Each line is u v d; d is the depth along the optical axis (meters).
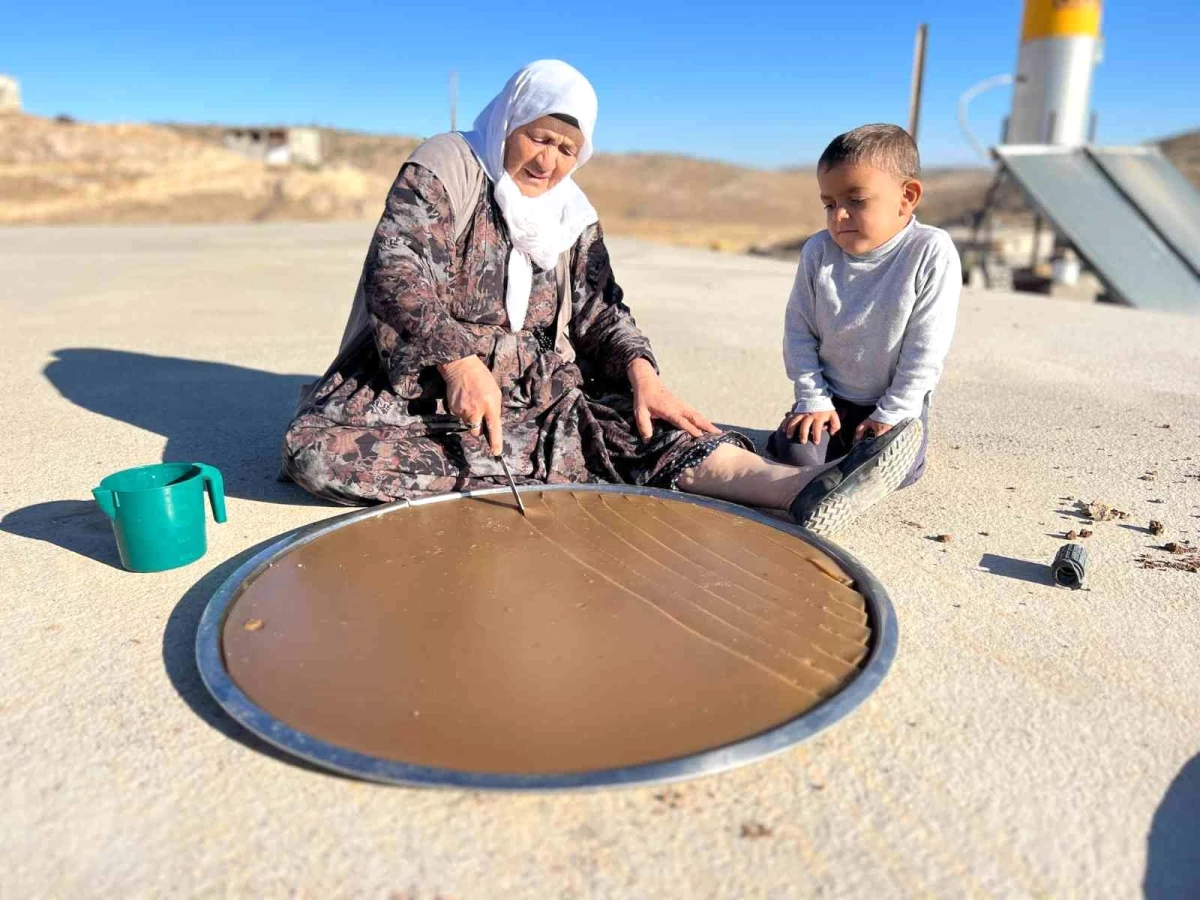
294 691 1.58
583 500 2.45
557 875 1.24
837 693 1.59
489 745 1.44
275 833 1.32
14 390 3.82
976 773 1.45
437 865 1.26
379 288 2.34
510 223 2.48
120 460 2.96
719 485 2.51
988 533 2.43
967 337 5.37
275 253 10.16
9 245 10.91
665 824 1.33
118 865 1.26
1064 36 11.16
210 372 4.24
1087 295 12.23
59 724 1.56
